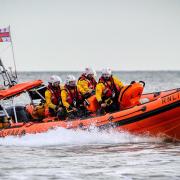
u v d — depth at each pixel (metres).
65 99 42.53
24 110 46.62
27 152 36.88
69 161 32.19
